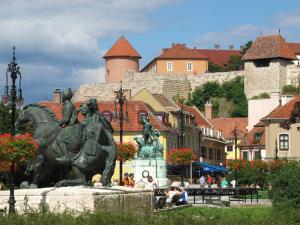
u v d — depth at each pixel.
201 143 134.25
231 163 83.25
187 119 123.06
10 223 23.78
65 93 33.12
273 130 106.50
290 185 40.59
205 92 194.50
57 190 29.06
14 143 33.84
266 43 191.00
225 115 191.12
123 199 30.47
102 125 32.66
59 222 23.81
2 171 40.00
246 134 136.00
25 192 29.73
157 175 60.16
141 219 24.55
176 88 191.88
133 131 99.38
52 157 32.59
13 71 34.53
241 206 52.25
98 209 26.59
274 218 26.91
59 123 32.91
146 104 110.25
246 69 192.12
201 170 122.12
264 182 80.56
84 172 32.06
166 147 103.25
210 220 25.36
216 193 60.56
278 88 187.25
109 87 184.62
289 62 190.00
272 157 103.38
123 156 56.25
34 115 33.75
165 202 44.66
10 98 36.53
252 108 143.50
